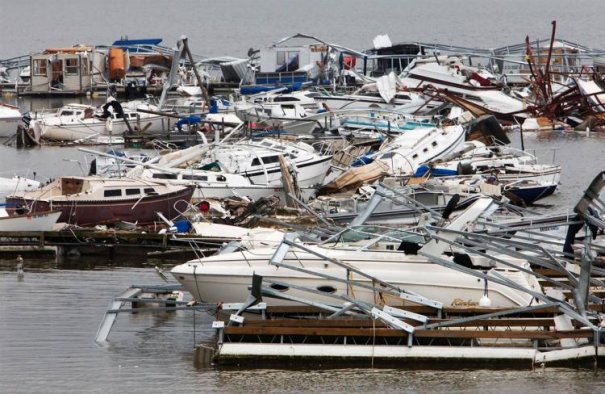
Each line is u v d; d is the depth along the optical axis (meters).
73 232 105.69
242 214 116.12
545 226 86.94
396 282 75.12
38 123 195.12
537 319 72.06
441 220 85.44
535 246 77.31
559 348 71.44
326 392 67.44
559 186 147.25
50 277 96.62
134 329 79.56
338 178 138.00
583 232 96.62
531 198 134.88
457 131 151.62
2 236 105.00
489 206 81.69
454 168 141.38
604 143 196.50
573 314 71.75
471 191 126.62
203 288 77.56
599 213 83.88
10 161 175.75
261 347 71.06
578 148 190.62
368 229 83.25
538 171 141.00
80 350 74.81
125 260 104.69
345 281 73.62
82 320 82.06
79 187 112.38
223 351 71.06
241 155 131.62
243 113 198.75
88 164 159.12
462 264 76.25
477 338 71.62
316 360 71.12
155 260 104.62
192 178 126.00
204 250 101.69
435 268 75.50
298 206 121.75
